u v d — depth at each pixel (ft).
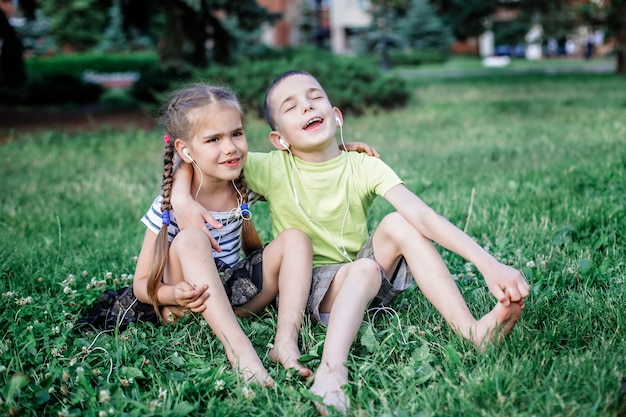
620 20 59.47
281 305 7.72
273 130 8.78
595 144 20.16
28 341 7.64
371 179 8.44
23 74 35.37
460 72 80.38
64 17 112.47
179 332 7.96
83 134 31.73
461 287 9.18
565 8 65.00
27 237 13.48
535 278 9.26
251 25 45.93
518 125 26.61
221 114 7.88
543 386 6.29
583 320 7.60
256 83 33.63
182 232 7.72
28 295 9.60
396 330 7.71
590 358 6.59
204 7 41.52
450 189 15.46
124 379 6.86
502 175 16.66
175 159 8.48
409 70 90.68
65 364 7.30
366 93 35.04
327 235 8.60
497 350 6.99
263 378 6.86
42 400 6.56
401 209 7.99
